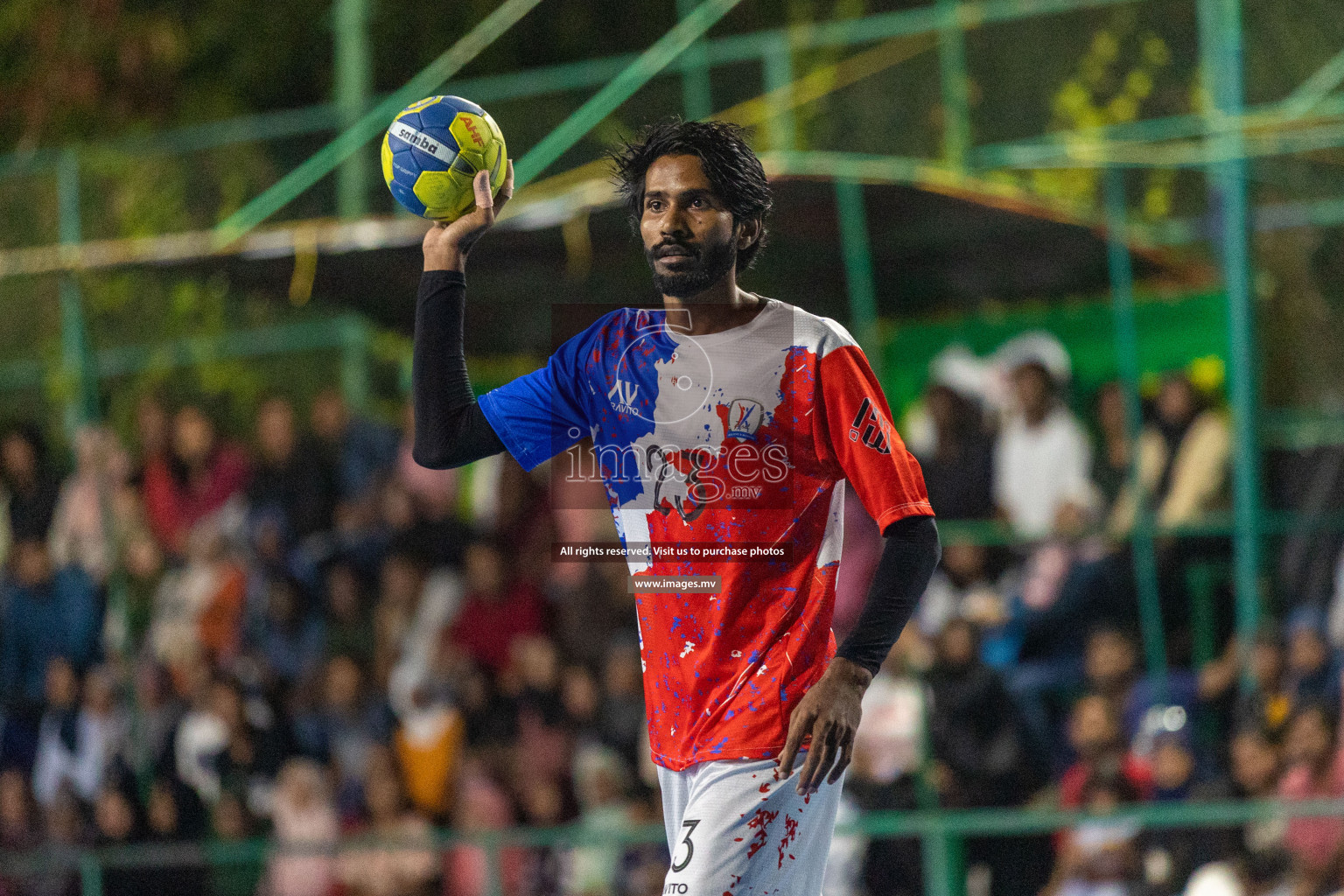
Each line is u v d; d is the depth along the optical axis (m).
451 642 24.95
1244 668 22.08
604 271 25.62
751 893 8.33
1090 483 25.41
